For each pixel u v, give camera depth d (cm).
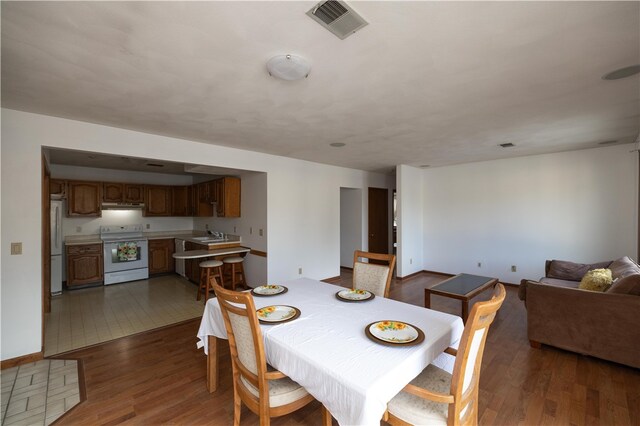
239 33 149
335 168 566
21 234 255
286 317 183
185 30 146
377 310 200
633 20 138
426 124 300
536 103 243
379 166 576
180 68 184
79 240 529
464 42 157
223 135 338
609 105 249
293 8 130
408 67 184
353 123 296
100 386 226
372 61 176
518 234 500
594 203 429
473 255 554
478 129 319
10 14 132
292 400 155
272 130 319
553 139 368
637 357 237
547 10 132
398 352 142
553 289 277
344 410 120
